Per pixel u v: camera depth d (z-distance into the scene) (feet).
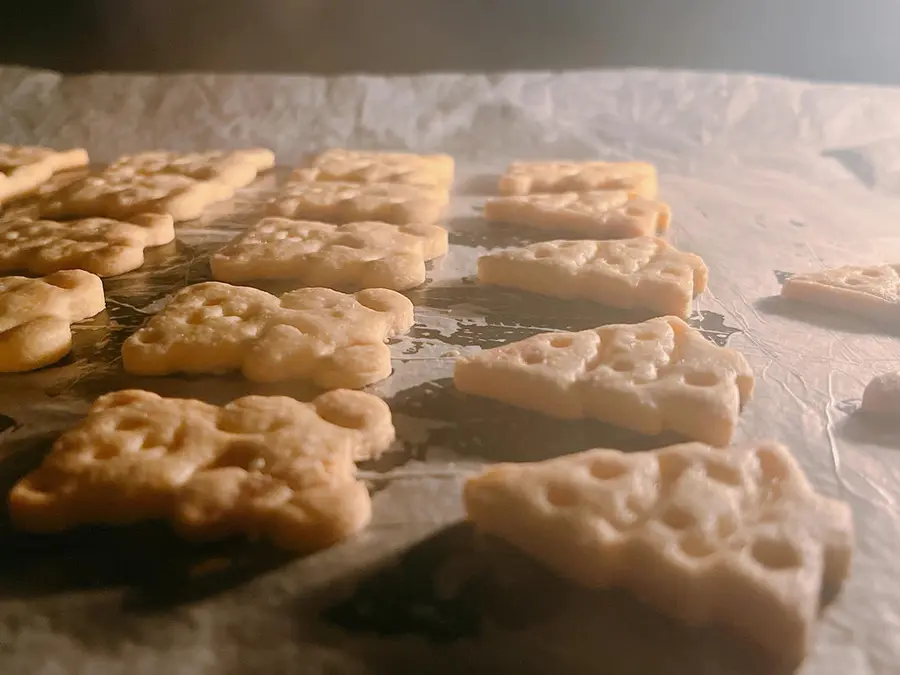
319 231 0.71
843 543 0.36
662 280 0.61
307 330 0.54
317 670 0.34
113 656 0.34
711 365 0.50
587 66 1.16
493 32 1.14
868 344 0.58
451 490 0.43
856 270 0.67
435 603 0.37
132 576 0.38
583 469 0.40
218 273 0.66
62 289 0.60
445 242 0.72
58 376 0.53
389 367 0.53
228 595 0.37
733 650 0.35
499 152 1.05
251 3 1.12
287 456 0.42
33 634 0.35
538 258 0.65
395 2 1.12
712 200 0.89
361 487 0.41
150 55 1.15
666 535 0.36
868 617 0.36
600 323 0.60
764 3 1.11
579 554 0.37
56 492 0.41
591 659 0.34
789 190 0.92
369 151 1.00
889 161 0.97
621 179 0.86
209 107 1.07
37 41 1.13
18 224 0.73
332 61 1.16
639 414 0.47
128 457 0.42
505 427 0.49
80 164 0.94
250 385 0.52
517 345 0.53
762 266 0.72
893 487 0.44
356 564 0.39
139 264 0.69
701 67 1.16
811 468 0.45
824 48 1.14
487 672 0.34
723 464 0.40
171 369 0.53
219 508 0.40
